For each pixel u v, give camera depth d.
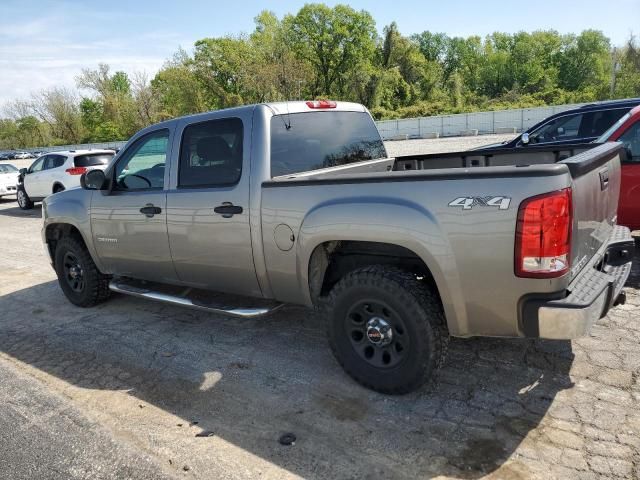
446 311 2.92
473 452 2.69
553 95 63.75
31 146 84.56
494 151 4.71
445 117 42.50
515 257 2.62
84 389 3.67
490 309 2.79
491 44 86.12
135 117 61.97
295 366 3.79
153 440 2.99
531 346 3.79
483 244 2.69
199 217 3.93
